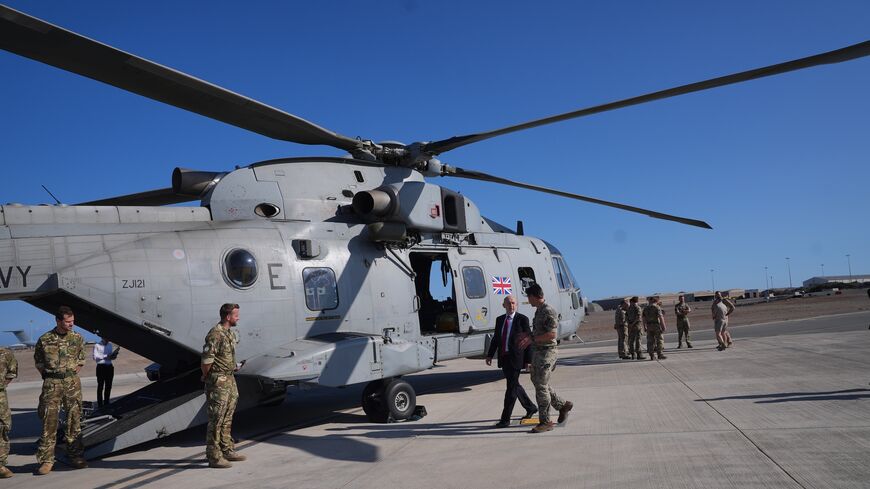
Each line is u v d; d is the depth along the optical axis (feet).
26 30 16.44
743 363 37.81
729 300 50.19
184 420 22.02
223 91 21.08
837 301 168.66
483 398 31.45
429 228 30.37
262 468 18.84
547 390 21.59
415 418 26.32
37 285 20.71
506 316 23.45
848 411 21.34
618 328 48.06
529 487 15.03
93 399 43.04
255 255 25.09
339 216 28.81
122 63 18.66
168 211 24.64
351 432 23.95
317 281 26.76
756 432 19.01
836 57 17.57
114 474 19.20
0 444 19.25
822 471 14.73
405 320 30.09
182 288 22.88
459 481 15.93
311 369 23.22
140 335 25.46
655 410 23.97
